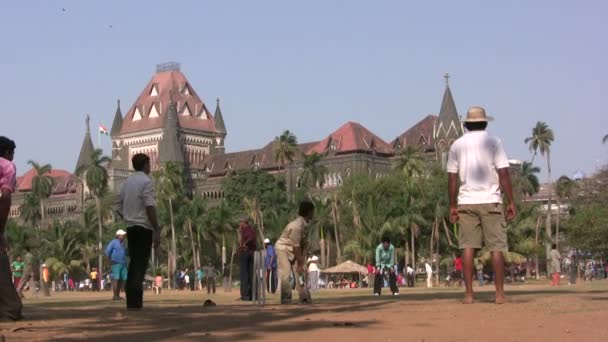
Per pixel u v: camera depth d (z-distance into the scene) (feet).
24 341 24.76
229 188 526.98
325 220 356.38
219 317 32.71
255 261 50.11
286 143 500.33
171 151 647.97
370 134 567.59
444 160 539.29
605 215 240.12
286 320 30.35
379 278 96.68
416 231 317.01
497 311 33.58
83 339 25.17
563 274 311.68
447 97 549.95
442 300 43.86
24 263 112.16
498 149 40.14
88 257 394.93
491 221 39.60
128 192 43.86
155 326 29.17
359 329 26.61
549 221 362.53
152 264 388.37
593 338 23.79
